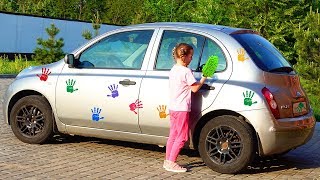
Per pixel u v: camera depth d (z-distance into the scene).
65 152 7.91
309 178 6.94
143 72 7.51
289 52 30.86
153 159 7.65
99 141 8.79
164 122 7.24
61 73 8.14
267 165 7.65
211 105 6.95
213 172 7.04
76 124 8.02
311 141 9.59
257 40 7.54
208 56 7.22
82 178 6.49
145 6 46.00
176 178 6.65
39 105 8.30
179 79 6.77
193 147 7.20
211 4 34.72
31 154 7.71
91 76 7.85
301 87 7.54
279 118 6.84
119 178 6.55
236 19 31.59
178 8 45.59
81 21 37.16
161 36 7.61
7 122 8.69
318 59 15.79
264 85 6.87
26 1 51.56
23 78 8.48
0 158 7.39
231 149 6.89
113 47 7.92
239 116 6.91
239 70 6.97
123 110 7.53
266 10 31.16
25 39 33.06
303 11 31.75
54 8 59.31
